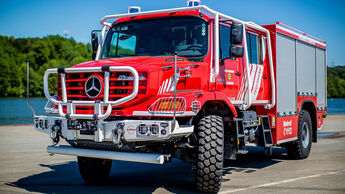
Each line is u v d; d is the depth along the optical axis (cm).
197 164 524
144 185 602
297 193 544
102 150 509
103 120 506
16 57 11675
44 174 702
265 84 754
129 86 499
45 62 11806
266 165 803
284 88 810
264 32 763
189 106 502
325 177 662
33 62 11569
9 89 9331
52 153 564
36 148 1081
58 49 12662
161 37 607
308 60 956
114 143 481
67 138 528
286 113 810
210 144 524
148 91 495
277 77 783
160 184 610
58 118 536
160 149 547
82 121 507
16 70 9475
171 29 605
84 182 630
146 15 637
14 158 898
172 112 488
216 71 570
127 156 485
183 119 543
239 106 662
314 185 595
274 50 779
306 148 896
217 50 573
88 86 520
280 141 779
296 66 879
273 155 954
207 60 575
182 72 538
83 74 531
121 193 543
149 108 496
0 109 5356
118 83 508
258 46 749
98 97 513
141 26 631
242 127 621
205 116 555
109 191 557
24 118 3819
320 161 855
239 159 891
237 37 560
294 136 845
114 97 508
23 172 722
